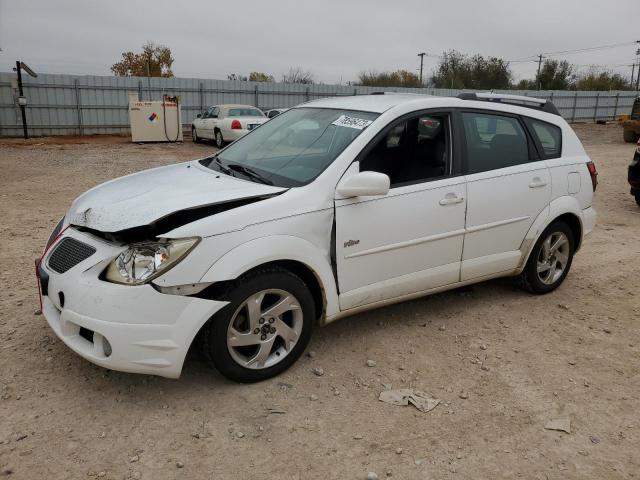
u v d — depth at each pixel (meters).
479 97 4.62
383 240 3.76
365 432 3.01
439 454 2.86
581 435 3.07
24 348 3.69
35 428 2.90
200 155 17.36
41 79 23.61
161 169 4.36
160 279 2.96
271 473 2.67
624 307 4.93
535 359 3.91
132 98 21.23
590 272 5.87
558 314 4.70
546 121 4.88
